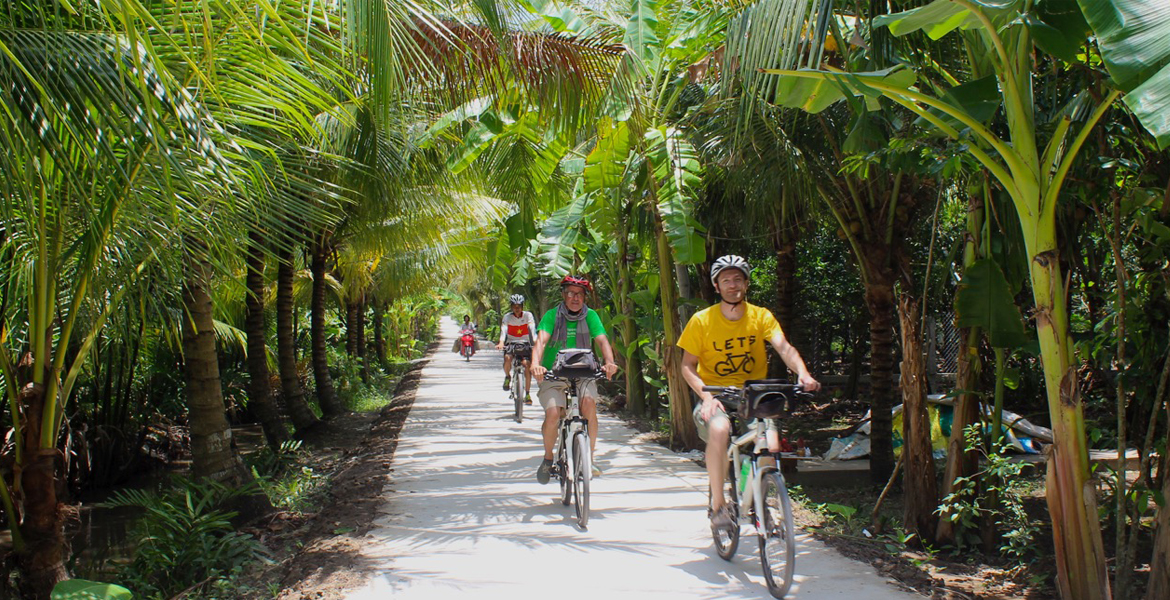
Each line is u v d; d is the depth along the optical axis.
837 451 9.52
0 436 7.56
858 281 13.19
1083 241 5.87
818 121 7.31
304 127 4.70
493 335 47.59
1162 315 4.57
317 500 7.67
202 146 3.35
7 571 5.44
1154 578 3.96
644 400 13.79
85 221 4.16
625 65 6.79
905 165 5.07
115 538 8.15
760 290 14.30
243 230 5.47
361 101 4.50
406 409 14.95
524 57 6.12
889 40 4.82
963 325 5.25
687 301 9.94
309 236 12.03
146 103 2.93
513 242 9.23
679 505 6.79
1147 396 4.83
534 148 8.70
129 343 5.78
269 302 17.56
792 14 4.41
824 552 5.36
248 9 3.89
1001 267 5.43
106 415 10.88
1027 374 9.95
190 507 5.59
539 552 5.43
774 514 4.44
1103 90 4.22
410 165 9.17
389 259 15.66
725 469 4.83
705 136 8.38
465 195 11.23
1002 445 5.79
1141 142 4.66
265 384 11.87
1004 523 5.97
